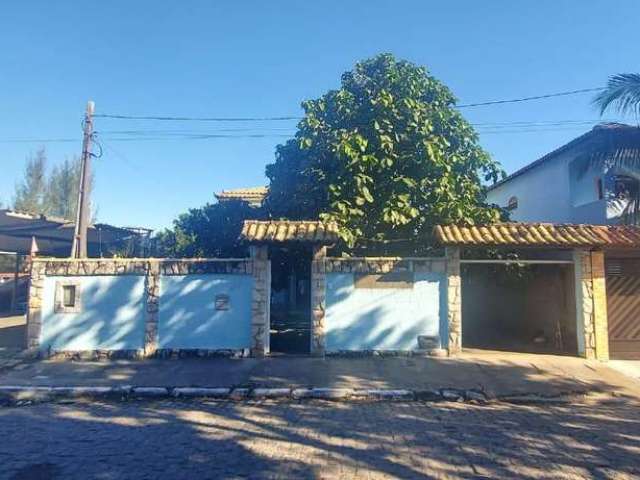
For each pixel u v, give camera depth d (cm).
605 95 1251
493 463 604
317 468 589
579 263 1293
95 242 2212
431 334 1280
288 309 2053
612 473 570
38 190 4541
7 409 914
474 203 1498
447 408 904
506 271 1479
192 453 644
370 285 1291
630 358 1281
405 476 564
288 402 959
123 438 714
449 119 1548
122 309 1303
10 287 2475
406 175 1475
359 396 984
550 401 956
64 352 1287
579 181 1773
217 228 1898
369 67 1631
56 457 630
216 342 1287
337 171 1448
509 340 1553
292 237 1254
